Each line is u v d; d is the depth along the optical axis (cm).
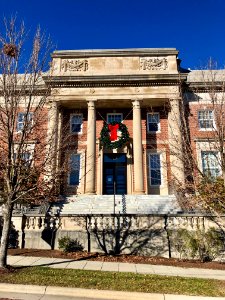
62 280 873
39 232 1545
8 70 1149
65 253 1416
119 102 2717
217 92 1403
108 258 1357
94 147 2550
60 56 2764
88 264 1193
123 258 1373
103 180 2700
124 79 2638
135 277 939
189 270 1173
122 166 2747
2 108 1145
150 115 2786
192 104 2609
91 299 772
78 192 2456
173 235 1492
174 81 2608
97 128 2805
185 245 1458
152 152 2666
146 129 2736
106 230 1525
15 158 1179
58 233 1537
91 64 2761
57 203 2052
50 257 1314
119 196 2216
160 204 2048
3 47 1149
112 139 2628
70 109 2831
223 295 780
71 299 768
